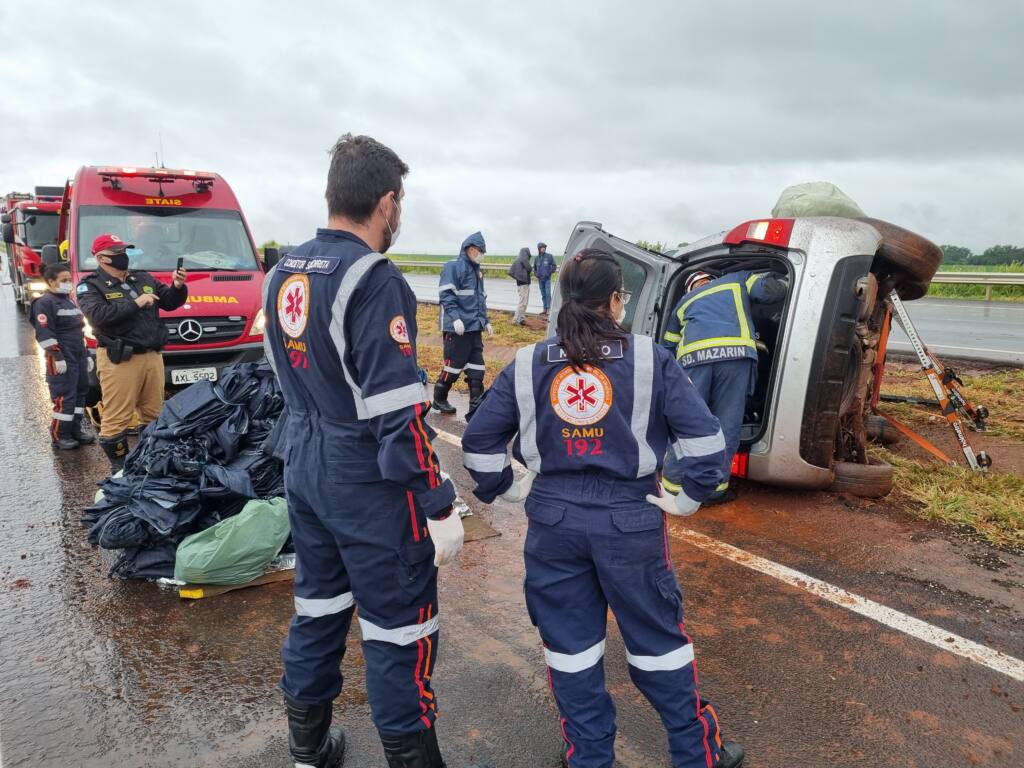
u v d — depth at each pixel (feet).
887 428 19.44
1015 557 12.83
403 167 6.91
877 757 7.95
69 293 20.38
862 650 10.00
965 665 9.63
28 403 25.76
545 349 6.93
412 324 6.54
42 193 51.34
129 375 17.42
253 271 25.39
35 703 8.92
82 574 12.35
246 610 11.15
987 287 57.47
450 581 12.19
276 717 8.73
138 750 8.14
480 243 23.34
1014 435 20.33
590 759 6.79
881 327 18.37
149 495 12.00
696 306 13.91
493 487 7.02
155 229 25.50
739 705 8.84
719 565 12.57
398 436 6.07
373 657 6.89
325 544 7.06
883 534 13.78
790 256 14.57
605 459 6.68
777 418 14.76
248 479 12.50
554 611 7.00
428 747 7.09
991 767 7.81
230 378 14.26
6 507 15.60
